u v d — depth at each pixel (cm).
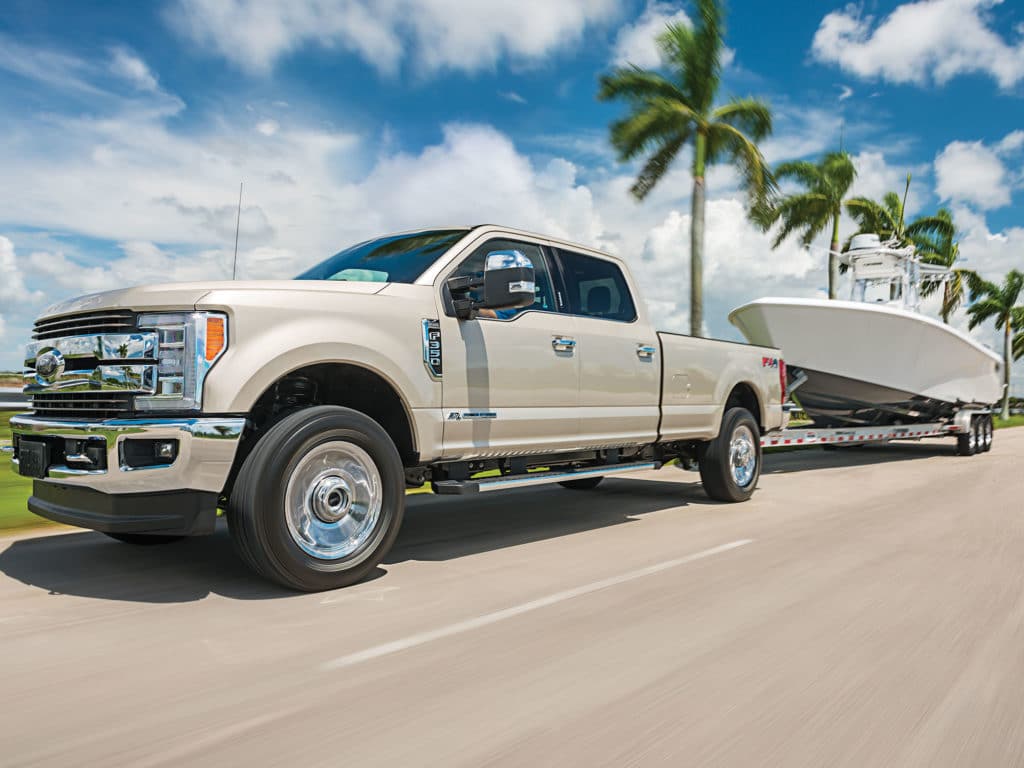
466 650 307
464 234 514
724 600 387
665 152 1978
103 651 303
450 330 470
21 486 727
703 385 697
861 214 2862
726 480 730
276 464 376
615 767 210
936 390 1380
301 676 277
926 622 352
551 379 535
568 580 427
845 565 471
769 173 1994
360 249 546
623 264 637
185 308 372
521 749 220
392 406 455
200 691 262
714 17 1897
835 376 1327
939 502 768
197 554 482
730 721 241
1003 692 268
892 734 234
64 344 395
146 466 360
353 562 405
